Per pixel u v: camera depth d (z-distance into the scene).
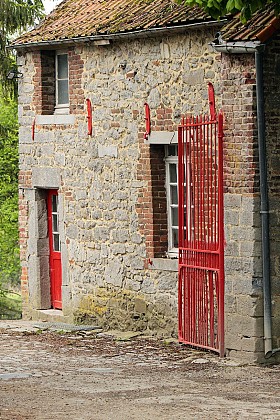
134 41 25.78
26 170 30.28
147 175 25.61
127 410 16.92
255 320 21.72
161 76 24.97
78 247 28.28
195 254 23.38
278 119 21.88
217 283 22.56
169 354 23.06
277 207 21.91
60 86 29.38
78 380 20.03
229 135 22.12
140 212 25.94
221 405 17.44
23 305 30.78
